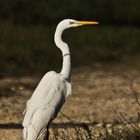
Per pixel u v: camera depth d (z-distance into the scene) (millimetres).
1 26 26328
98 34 29422
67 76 9203
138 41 28719
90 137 8906
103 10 35938
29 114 8570
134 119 11984
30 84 17203
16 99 14773
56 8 34062
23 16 32188
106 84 17641
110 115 12789
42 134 8961
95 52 24484
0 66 19406
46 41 25062
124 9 36625
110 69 21328
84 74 19797
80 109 13617
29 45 23328
